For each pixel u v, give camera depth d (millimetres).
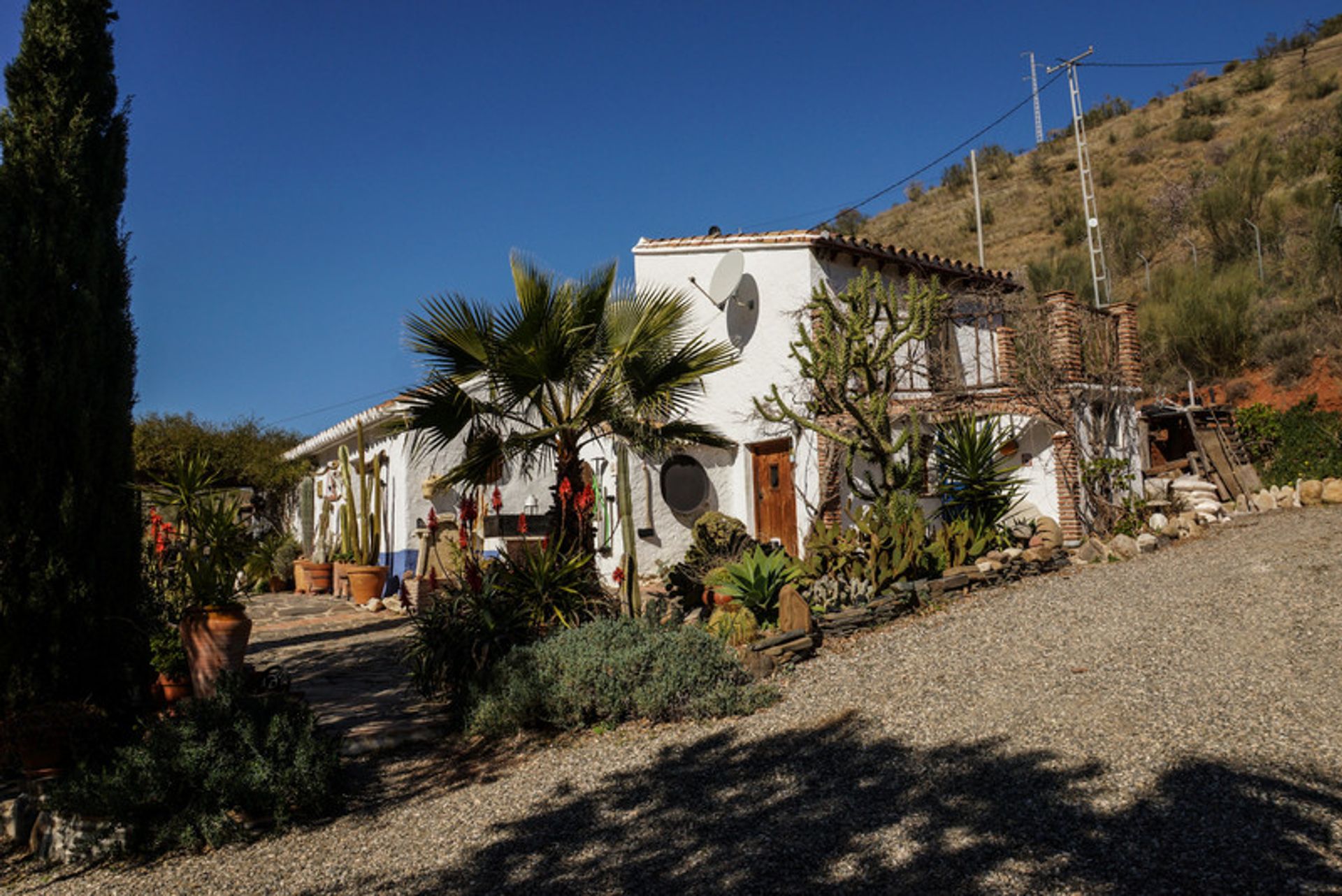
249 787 5836
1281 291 22906
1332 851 3791
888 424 11648
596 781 5996
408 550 16484
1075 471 12805
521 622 8445
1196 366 21672
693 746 6414
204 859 5559
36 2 7703
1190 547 12062
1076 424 13211
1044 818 4414
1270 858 3781
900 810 4766
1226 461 16781
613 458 14641
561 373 8852
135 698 7566
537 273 8719
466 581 8961
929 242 45531
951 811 4664
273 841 5723
